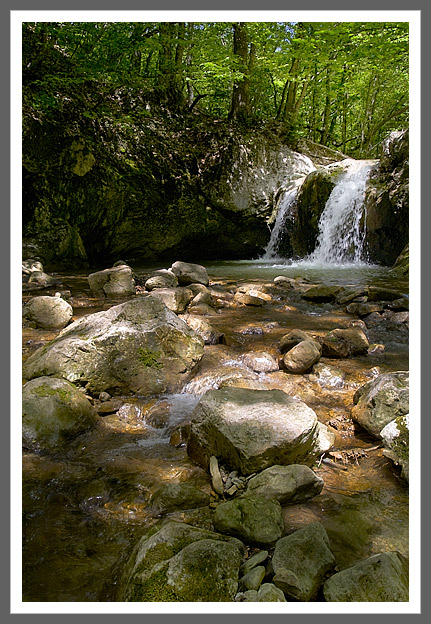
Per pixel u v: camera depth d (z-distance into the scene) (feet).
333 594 5.03
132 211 34.37
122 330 10.82
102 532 6.34
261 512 6.17
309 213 36.94
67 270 28.96
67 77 32.42
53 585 5.43
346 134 62.80
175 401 10.48
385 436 8.12
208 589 5.03
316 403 10.60
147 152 36.60
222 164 39.47
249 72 44.45
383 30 34.14
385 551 5.95
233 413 7.72
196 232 37.37
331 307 19.58
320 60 38.50
